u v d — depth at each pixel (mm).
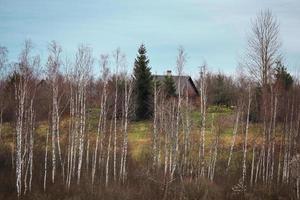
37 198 40344
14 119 55688
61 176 47781
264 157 51438
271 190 47156
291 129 52906
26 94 47188
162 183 46094
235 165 53375
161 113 56812
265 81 59469
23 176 46094
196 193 45062
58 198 41281
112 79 67188
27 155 50594
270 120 54500
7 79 56156
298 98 60281
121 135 56906
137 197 43938
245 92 61188
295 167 49250
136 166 52156
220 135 58562
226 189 46906
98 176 49031
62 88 56812
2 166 49594
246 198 45344
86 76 53125
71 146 49812
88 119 57906
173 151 52656
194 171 51906
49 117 51938
